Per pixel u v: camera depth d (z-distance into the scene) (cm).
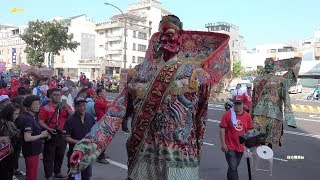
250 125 607
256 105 855
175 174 235
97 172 782
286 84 829
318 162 912
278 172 800
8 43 9244
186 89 239
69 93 1114
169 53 250
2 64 3116
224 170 820
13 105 564
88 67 6919
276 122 833
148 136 244
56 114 680
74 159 223
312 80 5647
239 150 594
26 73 2375
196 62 265
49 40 4519
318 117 2048
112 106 250
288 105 825
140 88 246
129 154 252
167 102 239
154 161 241
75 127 603
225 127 600
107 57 7238
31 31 4684
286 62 842
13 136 548
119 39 6994
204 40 281
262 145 527
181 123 238
